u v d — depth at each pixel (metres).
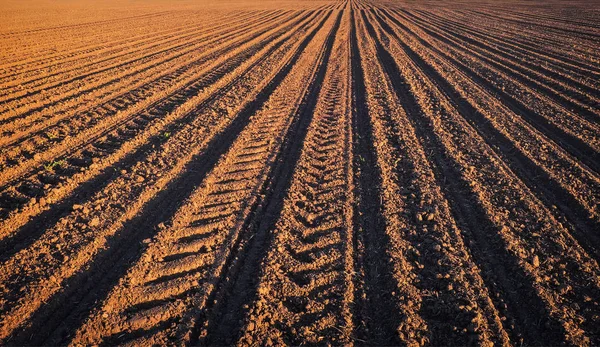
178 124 9.11
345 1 49.09
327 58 15.68
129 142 7.96
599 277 4.50
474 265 4.72
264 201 6.15
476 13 30.98
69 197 6.20
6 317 3.95
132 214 5.76
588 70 12.93
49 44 18.64
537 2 38.97
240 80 12.62
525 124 8.85
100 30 23.36
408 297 4.26
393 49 16.95
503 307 4.21
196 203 6.00
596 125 8.70
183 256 4.93
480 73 13.02
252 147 7.95
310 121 9.24
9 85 12.05
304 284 4.51
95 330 3.92
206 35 21.77
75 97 10.70
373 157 7.48
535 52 16.03
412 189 6.39
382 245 5.14
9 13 32.69
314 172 6.98
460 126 8.79
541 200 6.07
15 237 5.27
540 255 4.85
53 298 4.27
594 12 29.47
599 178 6.59
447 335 3.89
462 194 6.27
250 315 4.06
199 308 4.18
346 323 4.01
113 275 4.70
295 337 3.87
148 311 4.13
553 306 4.12
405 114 9.66
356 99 10.85
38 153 7.39
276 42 19.33
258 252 5.07
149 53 16.80
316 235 5.36
